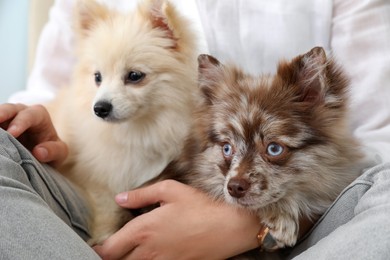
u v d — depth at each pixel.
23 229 0.36
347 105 0.49
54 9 0.75
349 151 0.49
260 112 0.46
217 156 0.49
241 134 0.46
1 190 0.38
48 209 0.40
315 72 0.46
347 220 0.43
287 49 0.60
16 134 0.49
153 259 0.48
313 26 0.61
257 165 0.45
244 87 0.49
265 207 0.48
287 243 0.47
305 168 0.46
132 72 0.56
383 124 0.56
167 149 0.56
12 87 1.02
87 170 0.57
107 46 0.56
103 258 0.48
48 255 0.36
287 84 0.48
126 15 0.60
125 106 0.54
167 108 0.56
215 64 0.51
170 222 0.48
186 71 0.57
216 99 0.50
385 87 0.56
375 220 0.37
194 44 0.59
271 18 0.61
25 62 1.02
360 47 0.58
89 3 0.60
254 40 0.61
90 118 0.57
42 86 0.72
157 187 0.51
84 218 0.52
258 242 0.49
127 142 0.56
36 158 0.50
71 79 0.66
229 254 0.49
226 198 0.47
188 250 0.48
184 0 0.64
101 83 0.57
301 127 0.46
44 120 0.53
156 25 0.58
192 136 0.52
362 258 0.34
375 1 0.59
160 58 0.56
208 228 0.48
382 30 0.58
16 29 1.00
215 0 0.61
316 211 0.49
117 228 0.54
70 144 0.59
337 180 0.48
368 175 0.43
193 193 0.50
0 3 0.99
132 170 0.56
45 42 0.73
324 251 0.37
